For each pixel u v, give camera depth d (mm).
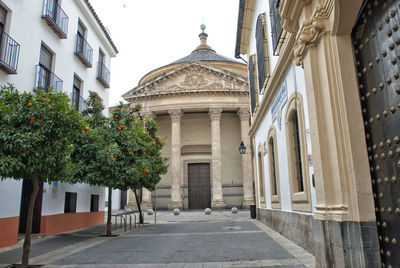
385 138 4168
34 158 6777
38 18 12391
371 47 4441
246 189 35312
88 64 16828
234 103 36844
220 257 7176
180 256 7523
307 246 7402
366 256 4266
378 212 4379
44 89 12852
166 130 40531
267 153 12938
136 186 16359
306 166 7352
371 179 4531
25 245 6961
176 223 18844
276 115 10773
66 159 8055
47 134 7199
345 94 4762
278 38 9203
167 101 36938
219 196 34656
